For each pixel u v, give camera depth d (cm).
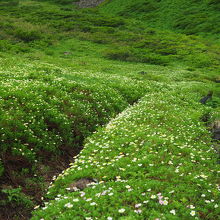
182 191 672
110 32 6569
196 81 3275
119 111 1736
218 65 4306
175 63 4466
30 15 7756
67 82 1878
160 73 3722
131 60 4616
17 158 893
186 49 5184
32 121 1105
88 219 554
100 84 2170
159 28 7281
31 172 880
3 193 732
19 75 2042
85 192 690
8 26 5831
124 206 596
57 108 1322
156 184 691
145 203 611
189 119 1479
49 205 662
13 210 696
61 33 6056
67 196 687
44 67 2792
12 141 935
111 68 3791
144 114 1494
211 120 1495
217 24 6588
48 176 902
